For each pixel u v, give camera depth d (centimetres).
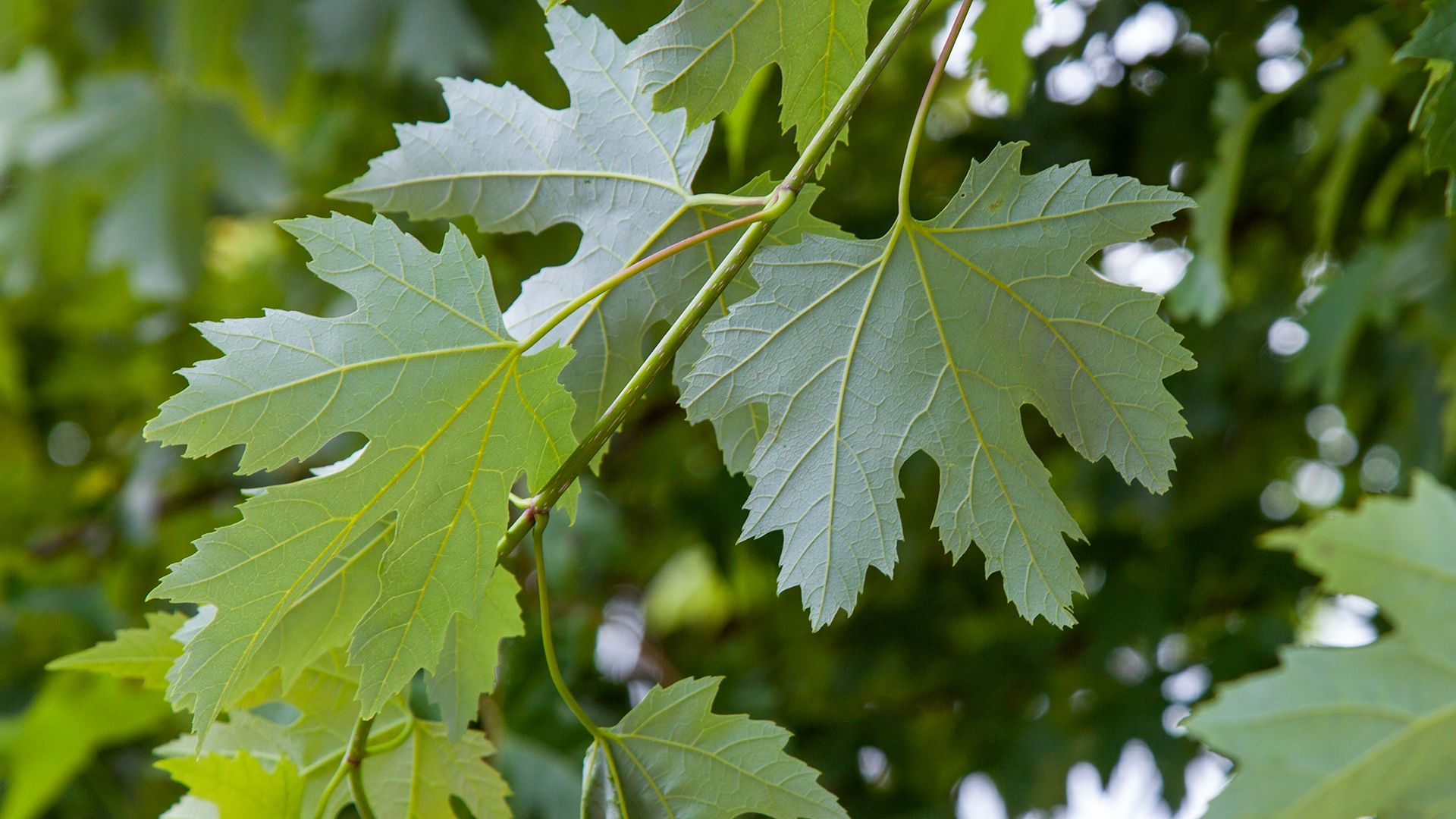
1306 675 129
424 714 142
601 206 131
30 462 364
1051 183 127
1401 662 129
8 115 363
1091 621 263
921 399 128
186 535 285
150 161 329
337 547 126
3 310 371
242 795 130
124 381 361
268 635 127
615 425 127
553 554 204
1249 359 251
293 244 316
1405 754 128
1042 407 128
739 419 132
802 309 128
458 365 126
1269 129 219
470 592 127
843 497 128
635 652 250
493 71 272
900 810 262
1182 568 262
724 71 128
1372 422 240
